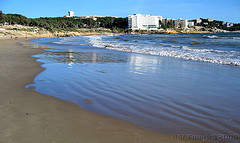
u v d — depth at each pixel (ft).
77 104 14.16
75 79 21.91
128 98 15.67
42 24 404.16
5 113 12.26
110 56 43.50
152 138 9.53
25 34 250.57
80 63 33.50
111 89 18.15
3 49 59.21
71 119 11.53
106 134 9.83
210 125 11.02
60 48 66.74
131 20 556.51
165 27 597.11
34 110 12.85
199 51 52.26
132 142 9.11
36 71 26.14
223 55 43.37
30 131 9.94
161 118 11.93
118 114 12.46
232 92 17.39
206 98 15.80
